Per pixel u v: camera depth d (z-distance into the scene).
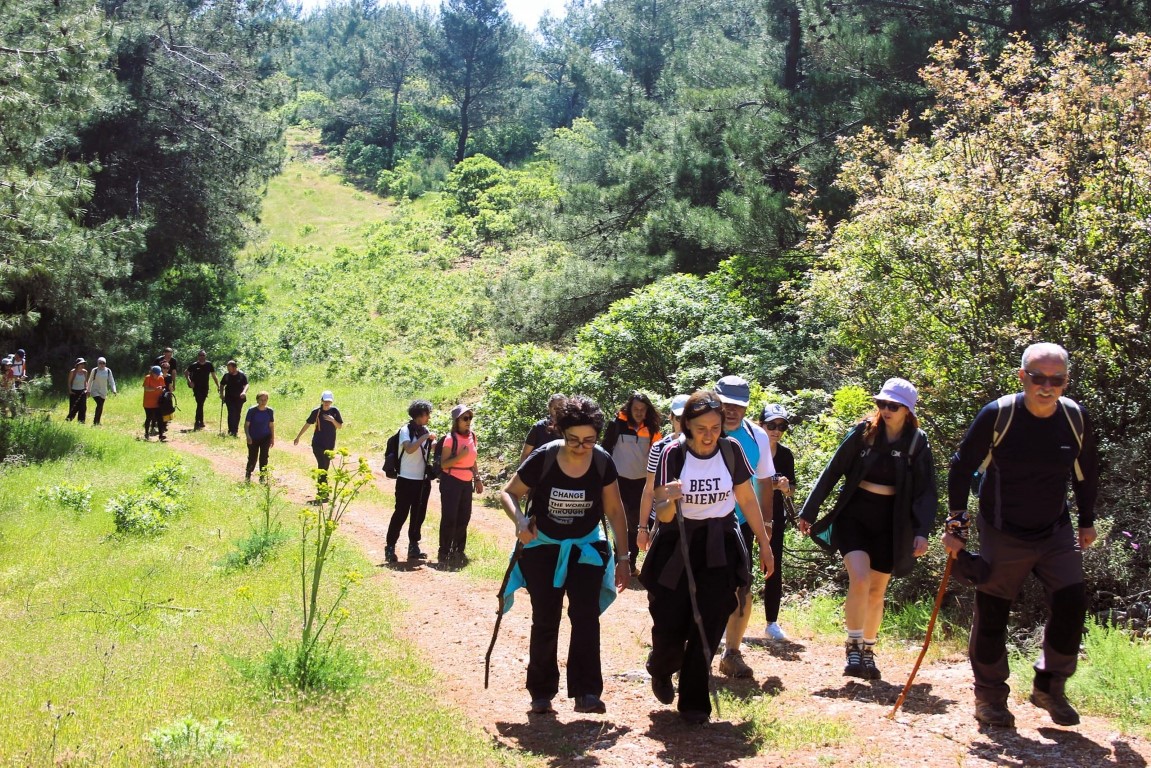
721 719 5.67
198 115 37.06
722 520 5.61
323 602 8.73
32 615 9.19
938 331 9.88
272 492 15.91
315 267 41.94
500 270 38.47
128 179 35.59
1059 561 5.11
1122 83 9.62
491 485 17.53
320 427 16.33
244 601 8.86
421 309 34.62
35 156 20.14
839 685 6.34
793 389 15.61
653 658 5.66
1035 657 6.67
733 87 23.62
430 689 6.30
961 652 7.28
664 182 24.03
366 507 15.17
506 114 74.62
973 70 18.47
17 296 27.92
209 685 6.29
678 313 17.45
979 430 5.17
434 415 20.19
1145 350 8.70
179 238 37.19
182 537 12.66
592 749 5.20
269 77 43.12
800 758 4.95
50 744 5.16
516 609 8.75
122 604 9.23
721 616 5.52
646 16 56.50
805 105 21.00
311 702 5.89
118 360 32.06
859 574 6.33
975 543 8.43
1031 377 5.00
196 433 23.41
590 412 5.60
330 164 70.44
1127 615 7.32
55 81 19.25
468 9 71.88
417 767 4.89
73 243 20.14
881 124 19.12
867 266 10.84
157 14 36.09
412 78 78.44
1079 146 9.66
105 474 17.47
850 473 6.41
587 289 23.48
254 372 30.42
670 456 5.65
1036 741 5.04
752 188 20.11
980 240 9.59
